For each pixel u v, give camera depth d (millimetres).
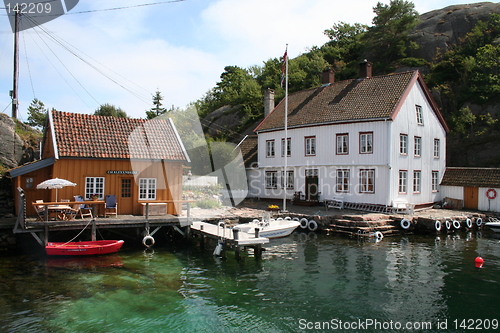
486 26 41719
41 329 7742
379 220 19312
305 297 9688
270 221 17703
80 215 15906
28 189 16688
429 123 26109
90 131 17688
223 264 13039
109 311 8719
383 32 49375
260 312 8703
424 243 16516
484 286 10531
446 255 14195
